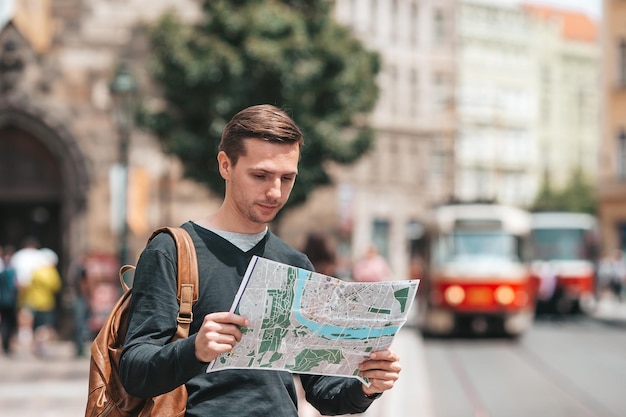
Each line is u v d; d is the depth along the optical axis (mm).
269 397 3420
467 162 77375
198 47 22234
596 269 36031
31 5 28000
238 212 3494
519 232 24047
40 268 19609
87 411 3449
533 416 12445
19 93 27875
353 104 22859
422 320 25859
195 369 3104
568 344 23250
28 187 27844
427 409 11391
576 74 86688
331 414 3738
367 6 51875
